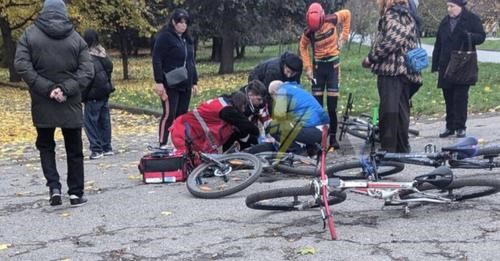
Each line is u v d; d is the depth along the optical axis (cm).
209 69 3259
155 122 1502
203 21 2528
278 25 2711
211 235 507
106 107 945
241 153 666
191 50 894
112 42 3712
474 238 466
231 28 2634
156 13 2694
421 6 3462
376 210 550
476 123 1066
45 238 525
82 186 630
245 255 456
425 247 452
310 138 675
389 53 670
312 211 555
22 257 479
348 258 437
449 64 906
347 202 579
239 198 616
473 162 589
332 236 477
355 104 1517
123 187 707
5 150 1109
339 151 807
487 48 3912
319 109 686
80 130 623
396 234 482
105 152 958
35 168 880
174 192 663
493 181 532
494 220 505
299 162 683
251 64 3506
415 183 514
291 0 2542
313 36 842
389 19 668
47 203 648
